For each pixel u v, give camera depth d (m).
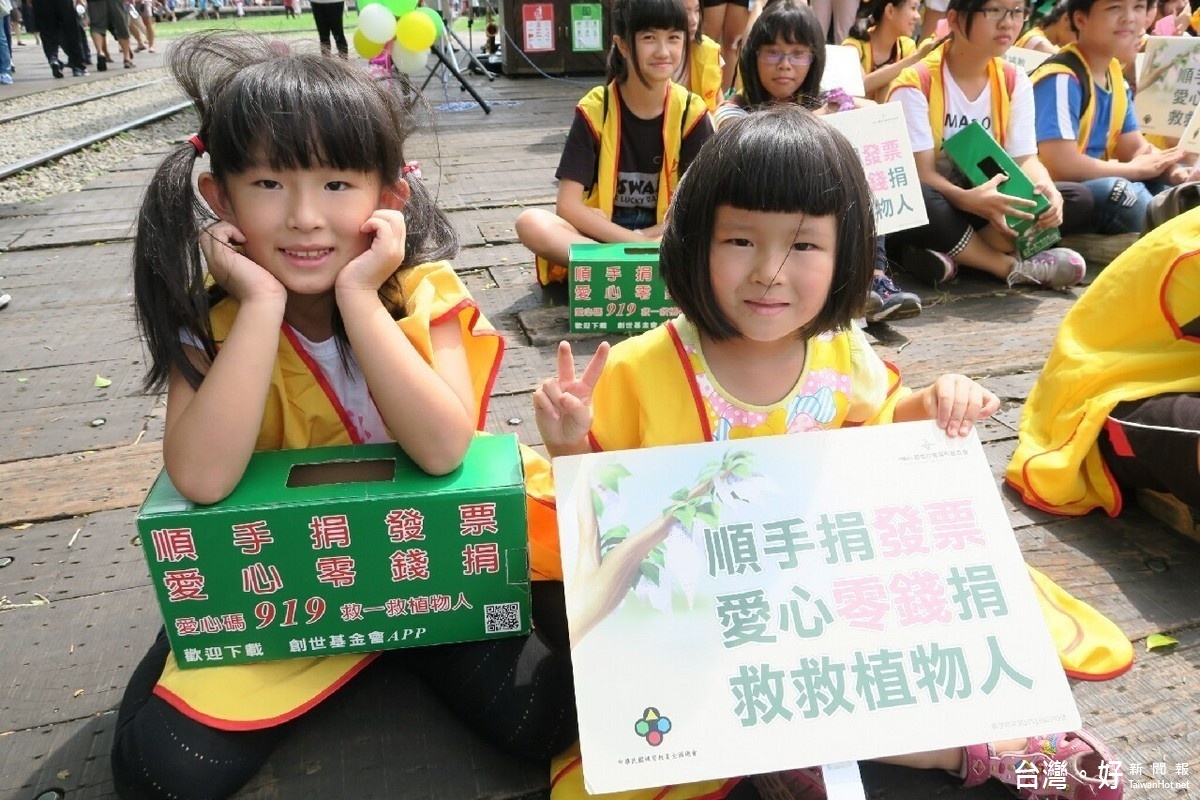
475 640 1.22
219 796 1.15
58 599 1.58
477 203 3.94
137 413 2.23
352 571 1.14
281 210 1.12
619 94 2.84
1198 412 1.52
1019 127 3.08
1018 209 2.86
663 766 1.01
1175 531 1.73
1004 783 1.20
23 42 16.66
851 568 1.12
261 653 1.17
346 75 1.15
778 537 1.13
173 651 1.15
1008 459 1.97
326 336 1.30
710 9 5.11
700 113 2.84
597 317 2.61
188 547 1.08
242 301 1.14
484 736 1.25
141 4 13.72
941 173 3.10
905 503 1.16
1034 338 2.60
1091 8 3.19
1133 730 1.29
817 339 1.31
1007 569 1.13
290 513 1.08
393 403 1.12
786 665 1.07
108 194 4.33
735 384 1.28
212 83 1.14
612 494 1.14
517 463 1.20
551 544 1.40
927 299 2.95
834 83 3.45
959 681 1.07
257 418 1.11
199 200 1.18
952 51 3.04
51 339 2.67
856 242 1.13
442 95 6.73
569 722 1.19
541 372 2.40
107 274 3.23
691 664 1.06
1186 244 1.60
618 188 2.96
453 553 1.15
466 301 1.33
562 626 1.34
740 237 1.09
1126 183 3.15
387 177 1.20
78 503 1.85
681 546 1.12
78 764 1.25
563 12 7.41
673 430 1.27
